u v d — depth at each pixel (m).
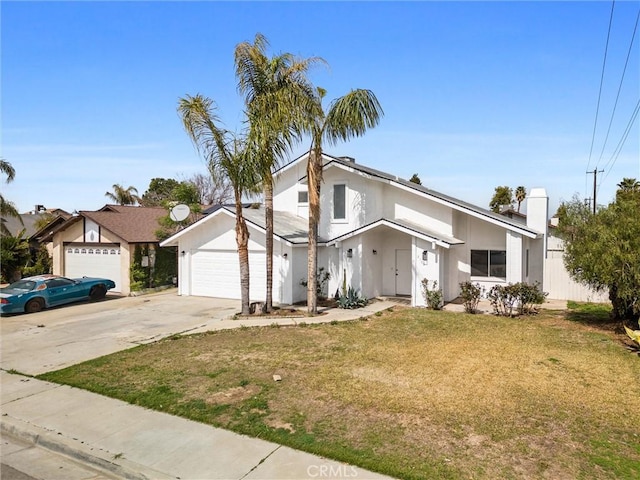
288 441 5.62
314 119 13.59
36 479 5.13
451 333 11.54
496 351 9.68
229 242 18.27
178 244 19.66
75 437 5.96
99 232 21.52
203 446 5.61
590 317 13.71
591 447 5.38
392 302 16.92
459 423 6.03
